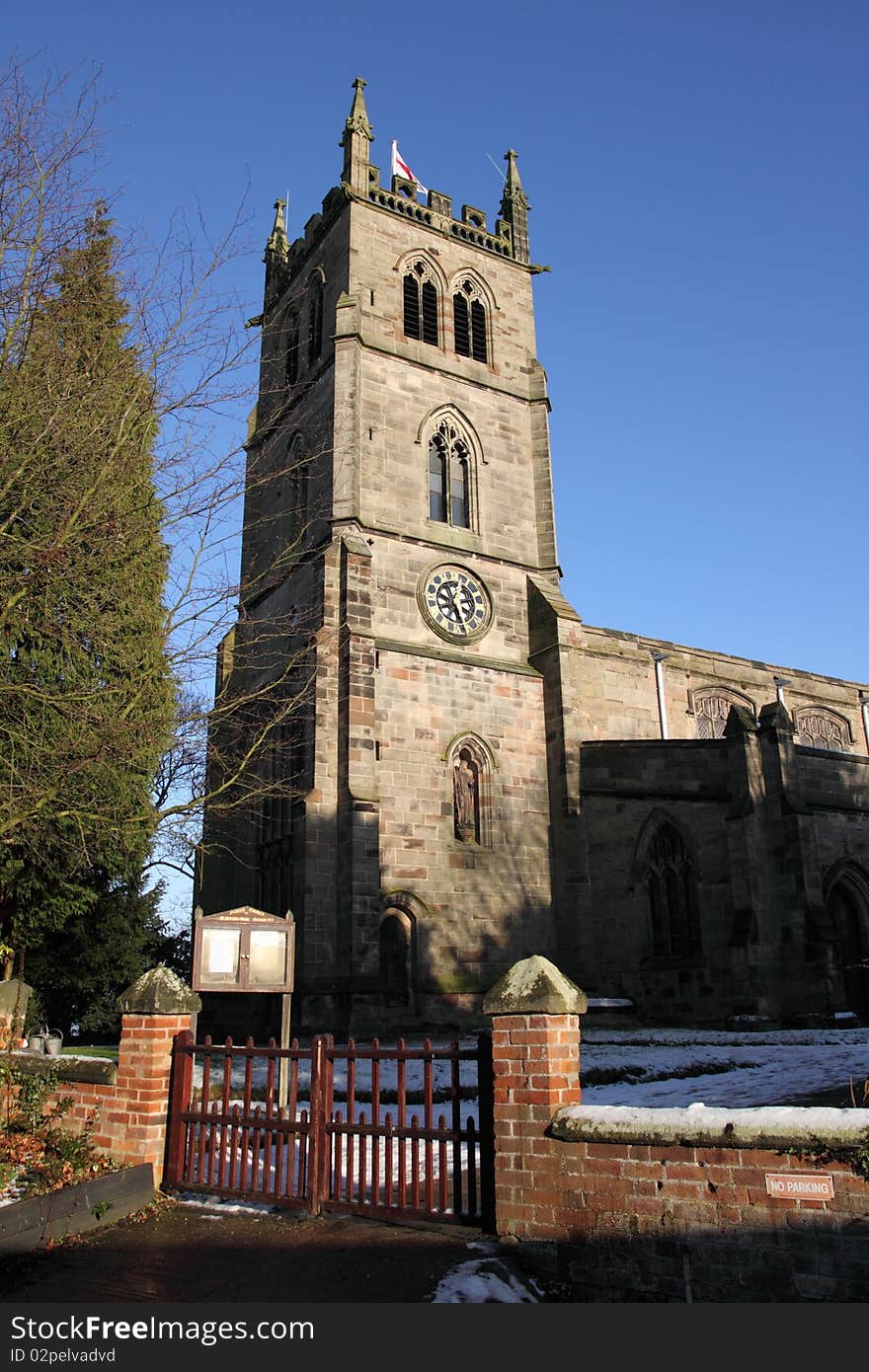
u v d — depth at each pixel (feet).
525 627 134.62
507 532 137.39
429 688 120.98
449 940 113.80
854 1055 79.05
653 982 116.47
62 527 56.08
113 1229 38.45
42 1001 92.17
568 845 123.24
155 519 62.03
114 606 66.54
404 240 142.51
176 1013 45.32
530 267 154.40
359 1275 32.04
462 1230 35.60
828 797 120.47
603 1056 83.10
